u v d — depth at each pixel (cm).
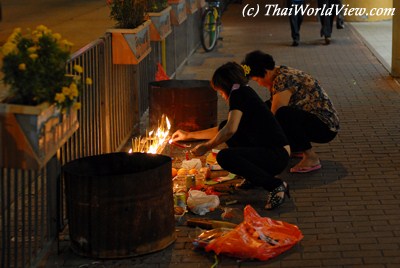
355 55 1512
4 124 477
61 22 1432
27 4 1877
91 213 552
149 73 1056
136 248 561
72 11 1667
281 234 583
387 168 779
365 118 988
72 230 567
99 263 557
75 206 558
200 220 628
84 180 548
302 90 766
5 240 536
